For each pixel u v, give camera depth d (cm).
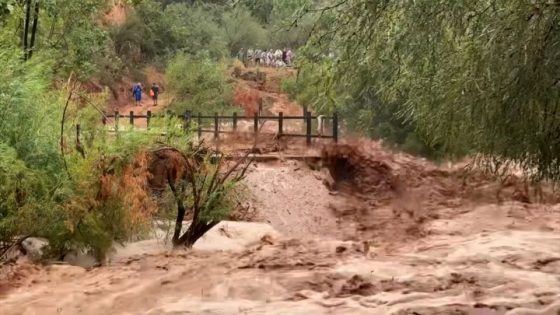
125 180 1128
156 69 4659
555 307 766
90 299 826
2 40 1237
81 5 1967
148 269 995
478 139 750
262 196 1820
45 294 849
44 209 1025
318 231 1703
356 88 812
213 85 3609
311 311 772
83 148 1130
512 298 833
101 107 1462
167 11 4884
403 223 1695
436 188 1988
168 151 1217
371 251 1184
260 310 774
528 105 651
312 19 784
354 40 746
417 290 892
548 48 632
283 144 2280
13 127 1065
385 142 2155
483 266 1043
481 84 662
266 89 4097
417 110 822
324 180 2023
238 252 1157
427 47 716
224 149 1653
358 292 882
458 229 1541
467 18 673
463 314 762
